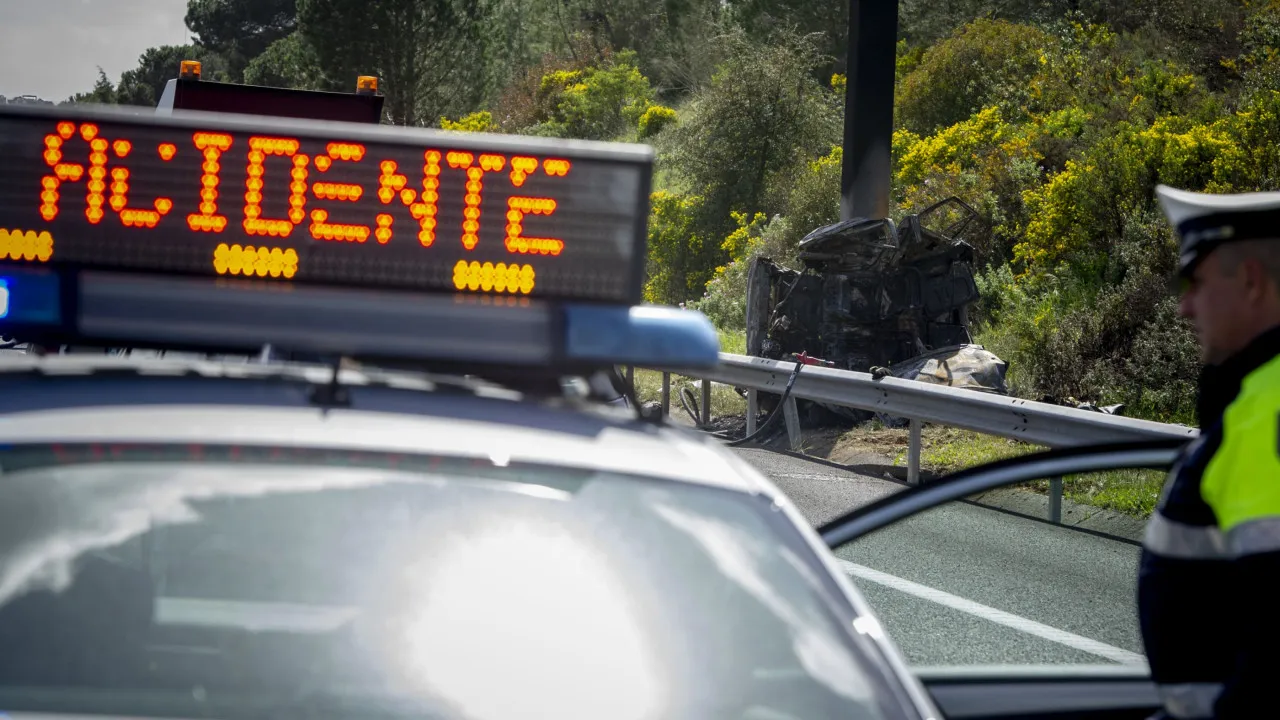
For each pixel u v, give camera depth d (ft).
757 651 10.98
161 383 12.51
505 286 13.03
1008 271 104.22
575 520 11.56
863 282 80.23
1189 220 12.77
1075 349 78.95
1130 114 123.65
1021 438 55.01
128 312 12.89
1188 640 12.25
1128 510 42.98
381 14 344.69
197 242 13.17
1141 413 71.36
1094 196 100.27
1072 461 14.97
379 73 351.25
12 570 10.68
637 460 12.47
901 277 80.59
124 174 13.15
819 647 11.24
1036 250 103.86
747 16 320.09
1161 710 14.14
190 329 12.84
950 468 63.36
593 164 13.08
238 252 13.11
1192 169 96.17
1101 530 41.88
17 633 10.35
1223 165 93.86
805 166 162.91
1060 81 146.72
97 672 10.19
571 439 12.59
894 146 150.71
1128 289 80.12
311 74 361.10
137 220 13.15
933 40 258.37
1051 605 34.32
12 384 12.30
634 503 11.89
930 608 34.88
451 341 12.76
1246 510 11.16
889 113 87.81
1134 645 31.50
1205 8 160.45
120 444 11.56
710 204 174.91
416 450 11.89
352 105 52.13
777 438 76.79
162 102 51.21
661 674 10.68
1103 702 15.62
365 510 11.30
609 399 14.69
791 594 11.59
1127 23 179.73
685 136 180.34
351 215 13.17
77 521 10.98
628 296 13.11
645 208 13.16
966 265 81.00
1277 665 10.85
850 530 15.25
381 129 13.28
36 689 10.04
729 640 11.00
